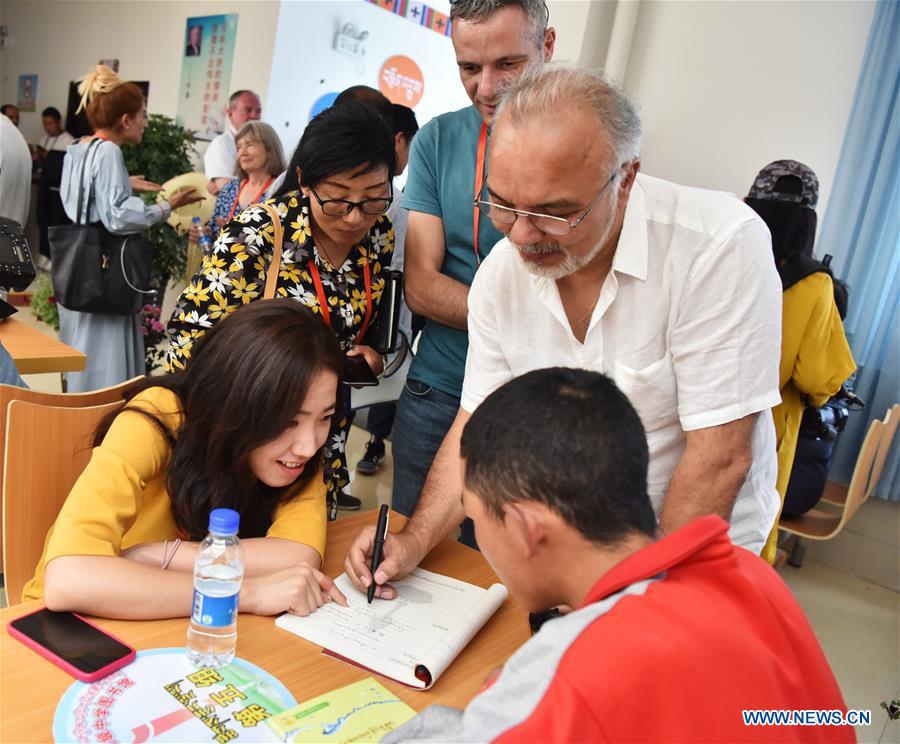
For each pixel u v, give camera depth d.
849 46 3.49
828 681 0.75
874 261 3.47
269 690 0.98
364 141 1.52
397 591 1.28
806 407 2.96
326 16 4.57
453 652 1.10
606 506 0.72
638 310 1.28
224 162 4.84
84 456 1.44
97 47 6.51
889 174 3.39
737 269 1.19
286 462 1.27
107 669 0.95
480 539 0.80
